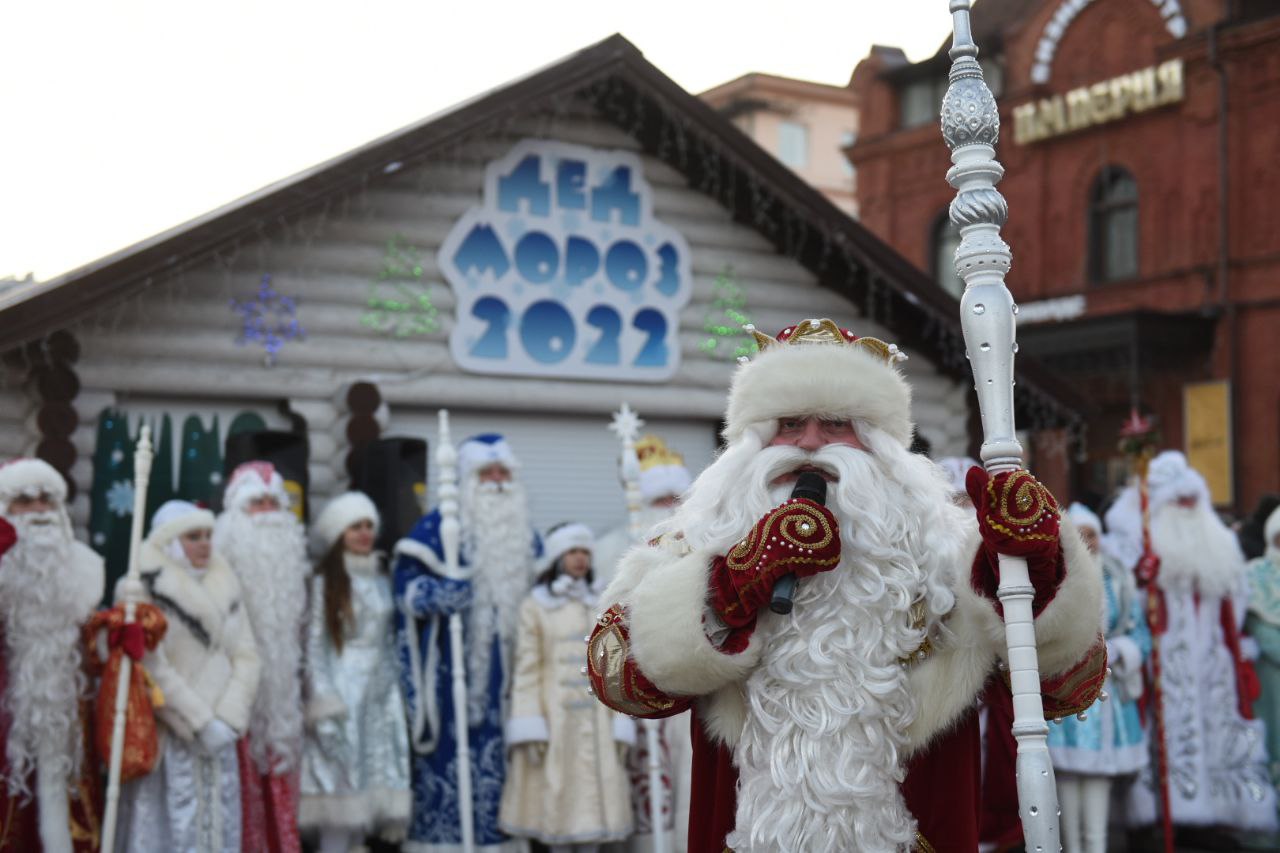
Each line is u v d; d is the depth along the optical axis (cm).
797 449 301
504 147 871
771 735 284
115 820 564
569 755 663
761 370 305
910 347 1029
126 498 742
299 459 759
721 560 287
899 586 285
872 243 945
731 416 314
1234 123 2042
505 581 688
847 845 276
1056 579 276
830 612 284
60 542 575
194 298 777
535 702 663
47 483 575
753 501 296
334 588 662
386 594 684
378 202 833
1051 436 1206
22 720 557
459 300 851
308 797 646
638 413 905
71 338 727
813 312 986
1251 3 2052
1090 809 724
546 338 876
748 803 283
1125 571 760
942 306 974
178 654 595
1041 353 2170
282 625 636
